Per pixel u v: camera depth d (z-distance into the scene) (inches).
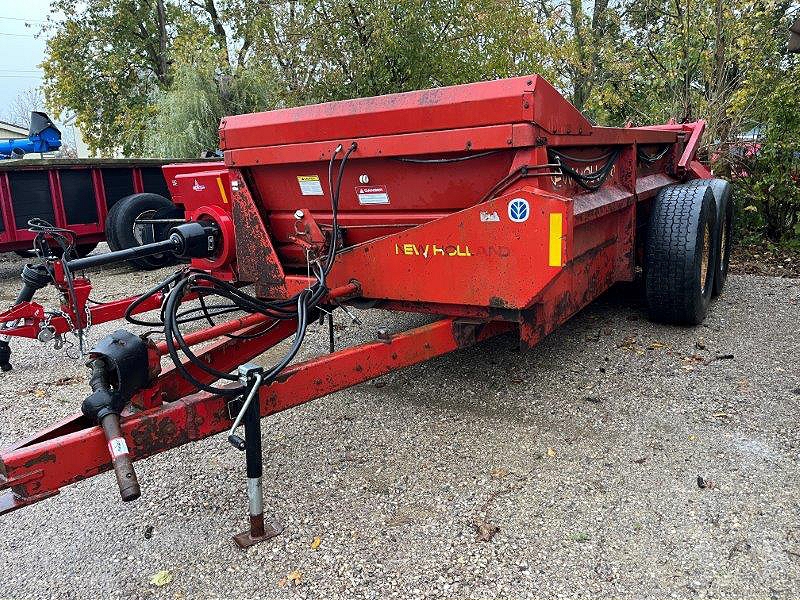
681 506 109.3
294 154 140.3
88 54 923.4
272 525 109.3
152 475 128.0
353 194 140.6
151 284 309.1
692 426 135.7
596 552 99.2
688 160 239.3
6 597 96.7
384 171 132.8
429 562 98.9
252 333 141.6
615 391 153.3
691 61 352.8
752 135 340.5
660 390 152.8
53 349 213.0
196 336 131.7
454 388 159.8
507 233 116.0
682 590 91.0
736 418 138.1
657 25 401.4
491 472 122.3
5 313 182.5
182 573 99.7
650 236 184.4
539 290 114.5
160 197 349.7
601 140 144.5
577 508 110.0
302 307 115.1
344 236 149.3
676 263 180.1
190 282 102.8
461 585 93.8
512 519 108.0
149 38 925.8
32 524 114.3
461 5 534.0
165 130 569.6
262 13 573.0
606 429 136.1
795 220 317.7
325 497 117.0
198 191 175.6
